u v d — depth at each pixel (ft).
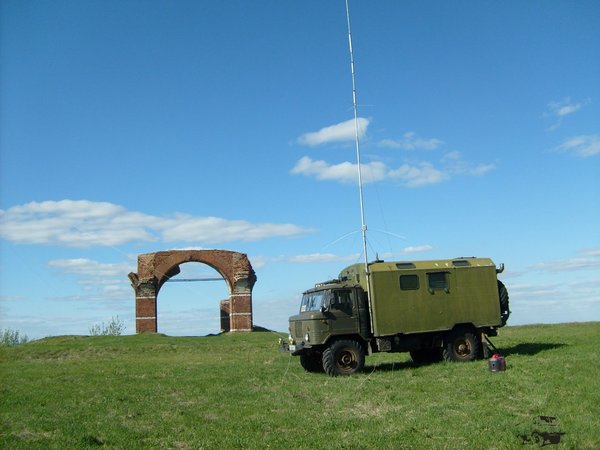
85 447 33.22
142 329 176.14
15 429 38.50
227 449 32.09
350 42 72.90
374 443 32.12
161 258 180.04
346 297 63.41
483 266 67.62
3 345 141.79
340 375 60.80
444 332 66.03
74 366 86.63
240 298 182.60
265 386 54.39
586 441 30.89
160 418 40.70
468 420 35.94
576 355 61.21
